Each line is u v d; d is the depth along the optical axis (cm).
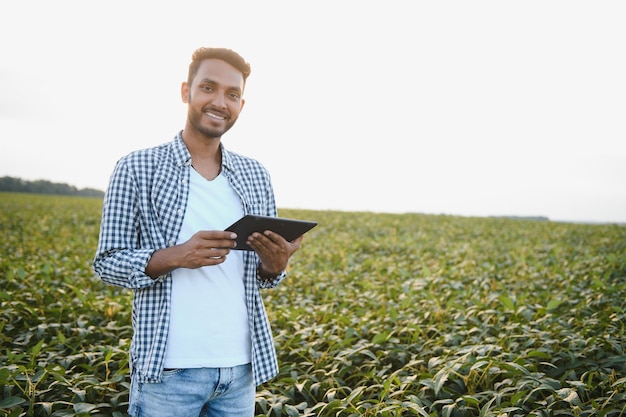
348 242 1334
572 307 611
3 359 402
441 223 2020
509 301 521
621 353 416
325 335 480
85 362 424
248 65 232
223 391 228
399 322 534
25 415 331
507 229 1858
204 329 219
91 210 2281
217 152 242
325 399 388
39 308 536
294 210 2516
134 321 227
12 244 1087
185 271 221
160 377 212
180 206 223
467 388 376
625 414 336
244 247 221
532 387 358
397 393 354
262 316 240
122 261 208
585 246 1336
